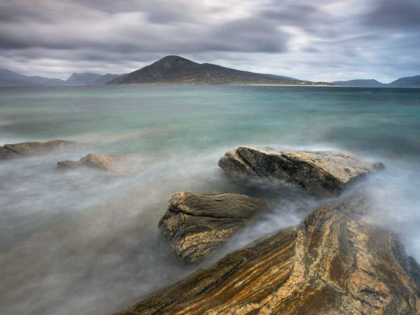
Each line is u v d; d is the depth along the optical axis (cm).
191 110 4559
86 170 1418
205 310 530
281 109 4581
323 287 550
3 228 961
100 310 629
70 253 830
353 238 712
